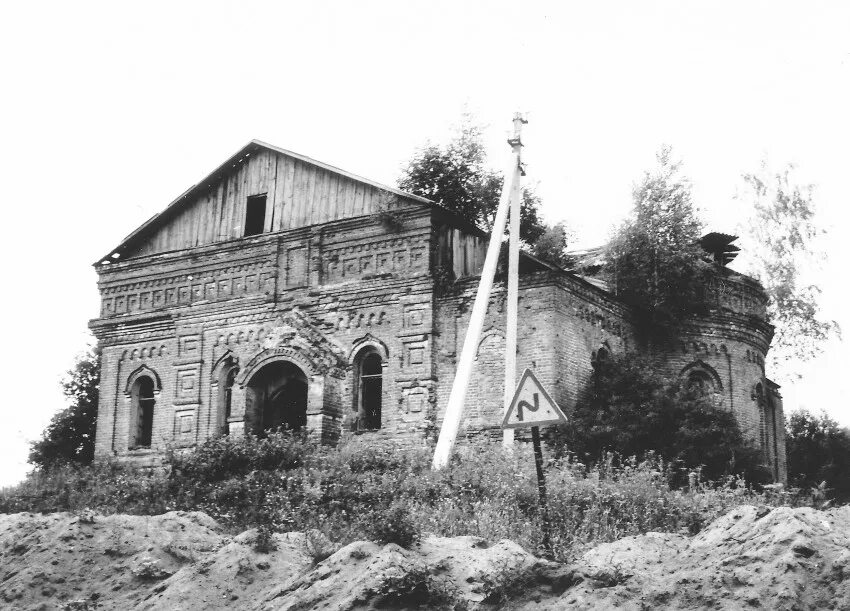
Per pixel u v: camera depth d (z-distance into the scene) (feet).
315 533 52.85
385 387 95.45
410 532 46.44
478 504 57.41
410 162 119.75
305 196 105.09
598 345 95.50
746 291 108.68
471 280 93.81
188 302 108.88
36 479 89.25
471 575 43.52
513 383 78.79
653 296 102.89
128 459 108.58
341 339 99.04
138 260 112.88
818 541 38.09
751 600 36.76
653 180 106.01
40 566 52.65
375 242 99.09
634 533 53.42
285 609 43.37
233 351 104.78
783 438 115.34
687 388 90.38
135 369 110.83
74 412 127.24
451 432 77.20
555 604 41.14
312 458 79.36
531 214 124.26
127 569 52.49
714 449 83.51
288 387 102.83
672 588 39.27
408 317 95.66
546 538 48.08
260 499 71.20
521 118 84.33
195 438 104.58
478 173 119.96
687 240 103.60
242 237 107.24
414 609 41.93
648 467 68.44
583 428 84.64
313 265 101.96
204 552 54.44
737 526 40.81
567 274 90.48
